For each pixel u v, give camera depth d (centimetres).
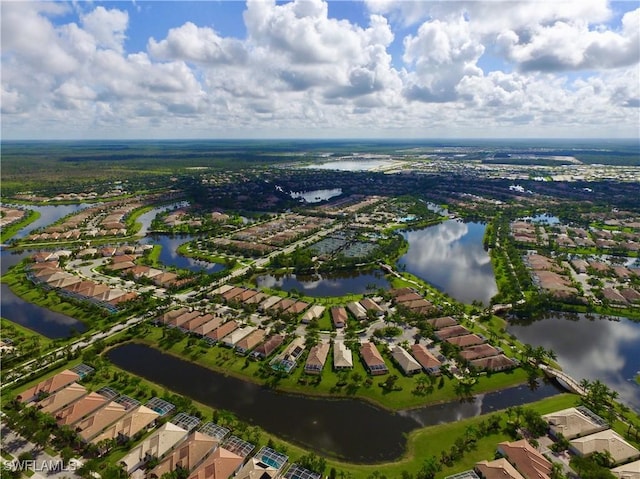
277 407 15025
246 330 19888
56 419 13800
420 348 18125
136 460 12194
